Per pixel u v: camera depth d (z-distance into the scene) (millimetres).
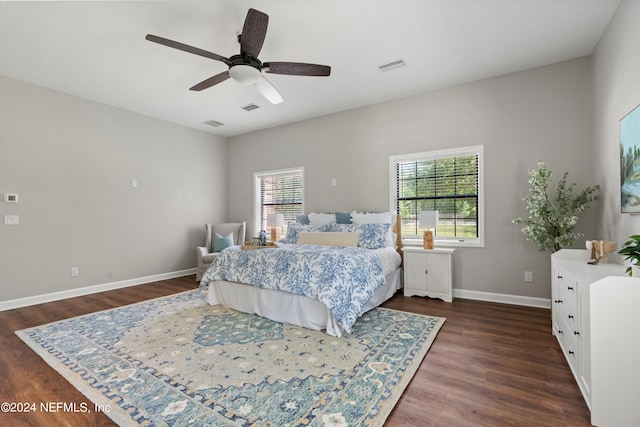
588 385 1625
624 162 2201
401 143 4305
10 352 2369
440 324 2883
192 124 5461
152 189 5020
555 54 3162
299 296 2861
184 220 5504
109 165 4477
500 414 1605
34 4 2326
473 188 3887
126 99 4270
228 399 1740
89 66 3328
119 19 2525
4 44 2889
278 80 3709
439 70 3490
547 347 2391
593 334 1556
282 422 1542
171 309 3418
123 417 1592
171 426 1522
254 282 3104
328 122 4969
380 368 2070
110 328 2848
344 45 2938
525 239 3516
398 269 4094
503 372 2025
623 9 2285
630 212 2104
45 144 3852
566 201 2982
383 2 2332
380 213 4281
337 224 4324
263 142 5766
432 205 4164
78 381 1938
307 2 2314
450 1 2330
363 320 3010
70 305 3646
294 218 5477
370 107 4566
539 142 3434
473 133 3801
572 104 3266
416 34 2764
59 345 2480
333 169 4922
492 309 3365
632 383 1487
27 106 3705
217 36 2773
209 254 5008
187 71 3449
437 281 3746
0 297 3484
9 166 3562
